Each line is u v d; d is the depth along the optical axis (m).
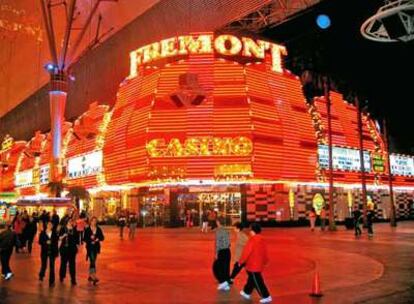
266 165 46.28
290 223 48.91
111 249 27.33
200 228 47.44
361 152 47.25
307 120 52.38
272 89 49.69
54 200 38.59
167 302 11.77
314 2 55.38
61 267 15.07
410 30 18.50
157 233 42.69
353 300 11.86
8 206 64.62
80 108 81.44
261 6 54.06
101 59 76.00
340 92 60.41
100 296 12.63
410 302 11.64
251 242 11.82
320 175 51.94
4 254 15.91
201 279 15.75
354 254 23.09
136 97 51.56
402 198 69.06
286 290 13.34
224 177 45.16
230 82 47.41
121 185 51.22
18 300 12.09
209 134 45.56
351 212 56.97
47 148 81.12
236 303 11.60
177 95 42.19
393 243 29.22
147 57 51.75
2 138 129.12
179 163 45.56
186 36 49.59
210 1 58.59
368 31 19.97
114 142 52.94
